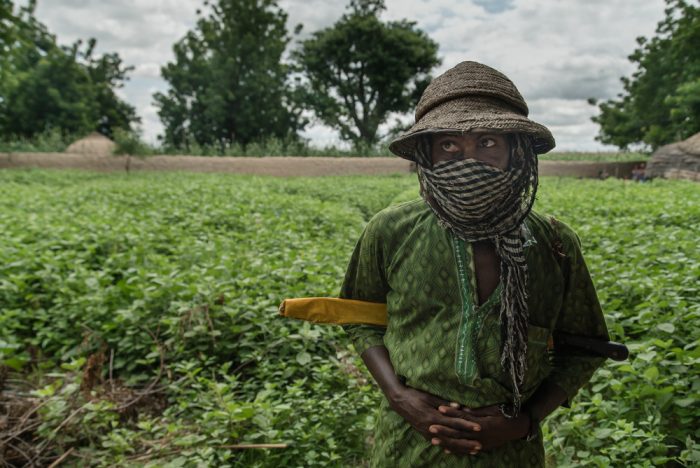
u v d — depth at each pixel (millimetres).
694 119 28031
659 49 34875
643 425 2717
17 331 4328
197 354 3779
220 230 7723
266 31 42375
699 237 5961
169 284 4336
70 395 3102
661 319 3504
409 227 1438
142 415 3137
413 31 45906
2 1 19797
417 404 1341
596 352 1505
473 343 1302
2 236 6281
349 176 26969
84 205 9664
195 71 41812
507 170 1264
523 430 1338
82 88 37844
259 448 2746
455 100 1283
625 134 39000
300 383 3234
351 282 1621
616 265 4969
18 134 35656
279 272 4984
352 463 2842
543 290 1381
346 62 43688
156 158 28031
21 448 2811
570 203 9859
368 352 1527
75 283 4750
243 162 29000
